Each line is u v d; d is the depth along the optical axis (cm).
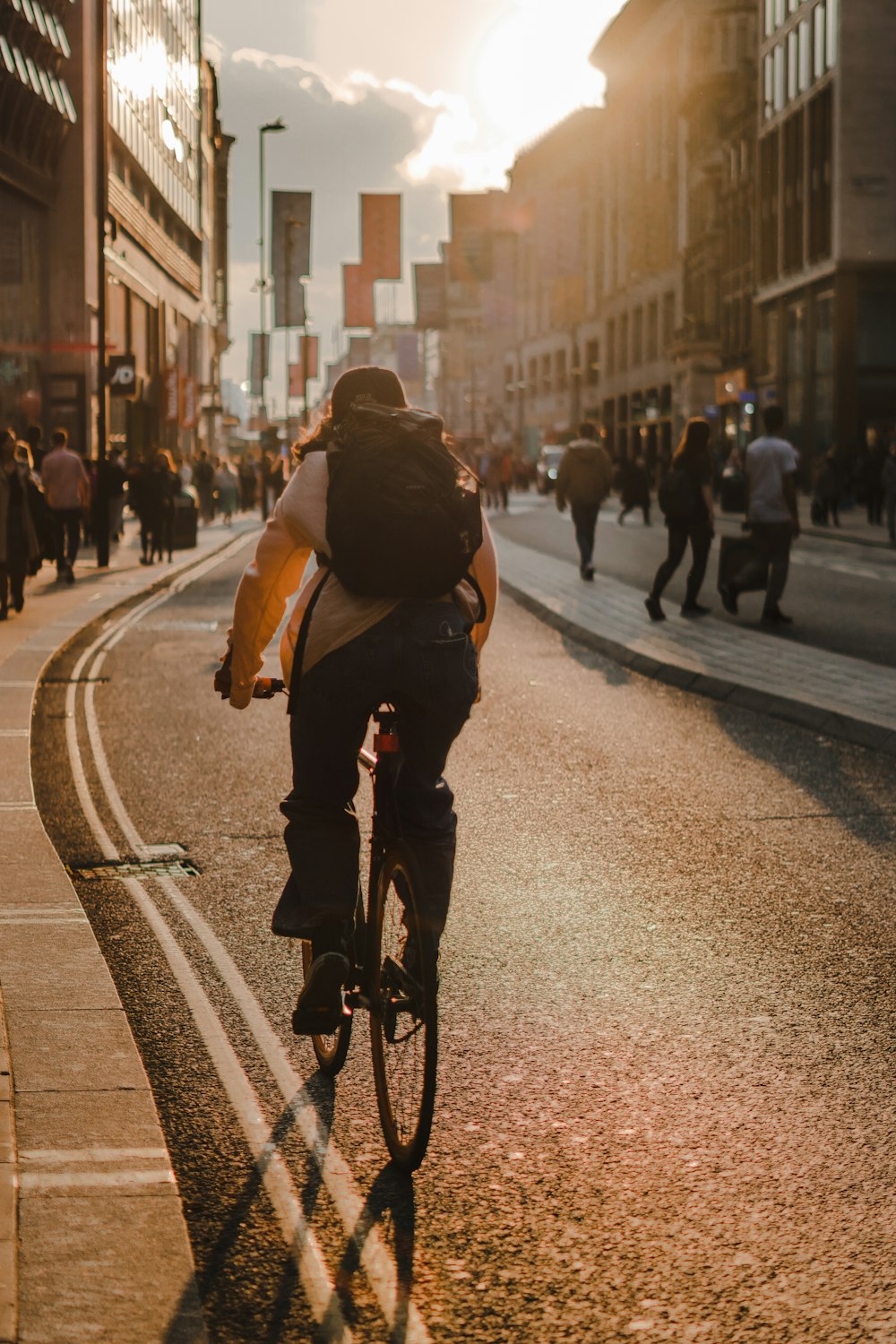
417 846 521
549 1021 636
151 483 3475
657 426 10450
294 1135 526
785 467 2019
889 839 941
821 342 6844
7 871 852
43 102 5109
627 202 11050
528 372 14850
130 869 891
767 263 7694
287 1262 438
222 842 955
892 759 1194
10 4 4716
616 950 730
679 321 9681
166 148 8050
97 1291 404
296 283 6506
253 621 521
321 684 489
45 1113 515
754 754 1223
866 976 689
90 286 5659
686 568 3111
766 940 744
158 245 7638
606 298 11975
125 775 1170
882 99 6450
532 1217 465
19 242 5178
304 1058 598
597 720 1395
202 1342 382
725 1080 572
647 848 927
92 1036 588
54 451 2900
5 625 2172
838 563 3238
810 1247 444
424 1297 418
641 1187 484
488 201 8188
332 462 493
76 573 3238
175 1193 459
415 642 484
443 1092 562
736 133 8319
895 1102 550
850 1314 407
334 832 520
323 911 508
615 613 2195
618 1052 601
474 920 781
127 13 6750
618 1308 412
